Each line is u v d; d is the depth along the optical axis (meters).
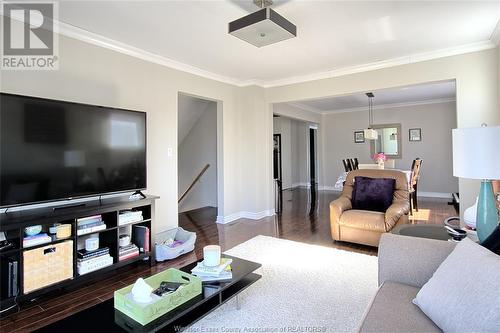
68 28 2.87
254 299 2.27
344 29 3.05
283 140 9.30
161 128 3.83
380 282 1.68
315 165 9.70
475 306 1.06
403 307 1.34
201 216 5.44
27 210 2.42
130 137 3.07
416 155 7.64
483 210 1.79
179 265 3.08
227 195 4.98
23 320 2.07
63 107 2.54
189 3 2.48
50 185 2.45
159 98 3.81
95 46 3.13
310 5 2.55
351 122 8.59
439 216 5.09
